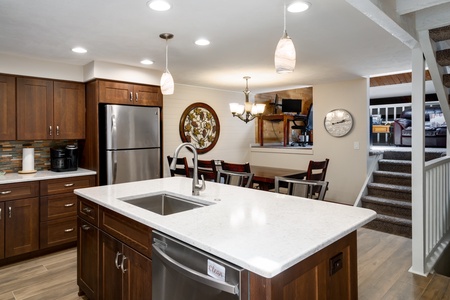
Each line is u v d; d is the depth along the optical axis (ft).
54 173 12.09
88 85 13.07
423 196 9.53
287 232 4.75
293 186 8.05
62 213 11.69
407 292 8.51
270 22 8.18
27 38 9.42
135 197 7.54
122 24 8.27
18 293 8.58
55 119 12.44
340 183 17.57
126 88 13.19
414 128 9.58
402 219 13.43
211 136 19.61
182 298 4.64
